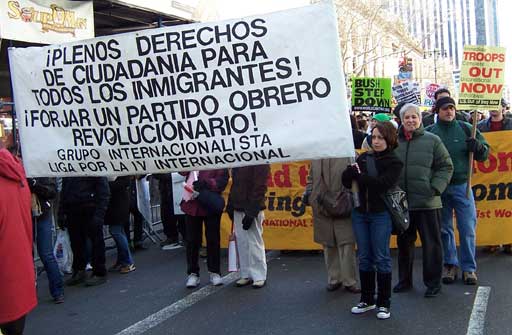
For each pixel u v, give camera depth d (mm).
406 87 12062
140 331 5266
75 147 4184
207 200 6484
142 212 9266
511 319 5066
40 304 6359
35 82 4195
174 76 3893
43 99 4199
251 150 3799
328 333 4945
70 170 4230
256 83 3738
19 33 7801
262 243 6598
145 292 6629
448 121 6207
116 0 9344
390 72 49062
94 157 4141
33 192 6062
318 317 5387
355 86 10445
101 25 11375
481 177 7570
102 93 4051
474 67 6156
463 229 6215
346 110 3607
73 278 7160
